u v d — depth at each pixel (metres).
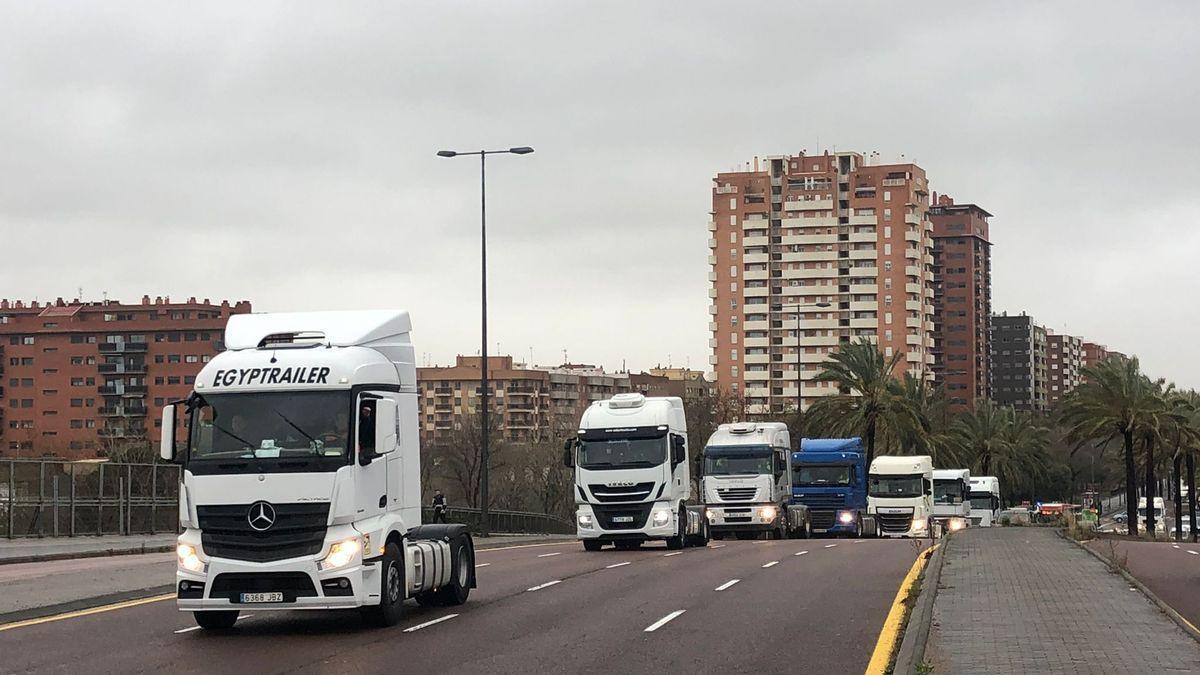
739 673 13.02
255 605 16.36
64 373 146.12
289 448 16.59
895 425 72.31
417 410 19.16
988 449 98.50
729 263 159.38
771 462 47.03
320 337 17.80
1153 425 70.50
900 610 18.59
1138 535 69.62
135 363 145.38
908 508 58.31
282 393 16.89
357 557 16.44
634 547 39.16
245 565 16.31
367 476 16.95
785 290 156.75
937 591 20.12
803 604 19.70
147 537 42.12
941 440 81.38
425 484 95.00
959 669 12.19
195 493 16.58
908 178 153.62
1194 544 46.31
